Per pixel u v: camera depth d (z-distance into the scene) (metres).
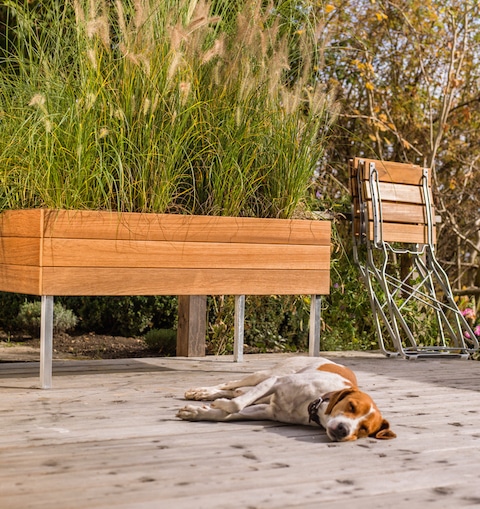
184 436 2.71
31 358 5.82
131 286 3.84
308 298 5.78
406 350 5.43
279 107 4.40
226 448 2.56
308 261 4.40
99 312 7.17
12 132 3.93
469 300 7.05
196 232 4.02
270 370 3.27
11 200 4.05
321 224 4.43
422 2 7.27
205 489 2.09
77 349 6.46
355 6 7.22
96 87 3.79
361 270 5.50
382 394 3.71
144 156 3.91
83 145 3.70
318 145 4.53
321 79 7.16
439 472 2.35
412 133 7.59
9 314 7.31
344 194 6.36
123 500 1.97
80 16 3.79
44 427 2.78
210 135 4.18
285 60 4.32
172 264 3.96
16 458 2.36
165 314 7.23
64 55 4.07
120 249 3.80
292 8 5.19
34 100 3.45
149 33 4.03
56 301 7.21
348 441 2.69
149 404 3.26
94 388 3.63
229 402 2.94
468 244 7.80
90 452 2.45
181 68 4.08
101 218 3.74
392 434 2.72
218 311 5.87
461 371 4.62
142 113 3.93
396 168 5.49
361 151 7.55
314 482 2.20
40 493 2.01
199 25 3.86
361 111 7.47
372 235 5.30
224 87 4.23
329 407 2.78
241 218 4.15
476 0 7.35
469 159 7.82
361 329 6.15
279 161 4.39
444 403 3.51
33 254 3.65
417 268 5.72
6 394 3.43
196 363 4.69
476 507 2.03
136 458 2.39
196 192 4.27
